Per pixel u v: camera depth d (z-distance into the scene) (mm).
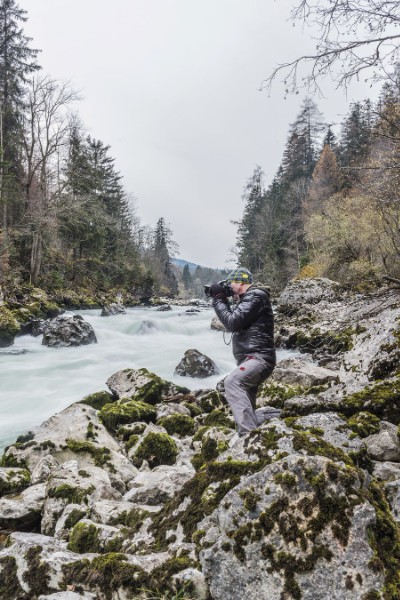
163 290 63031
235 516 2156
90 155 40125
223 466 2609
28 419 7430
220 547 2092
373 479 2605
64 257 35906
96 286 37906
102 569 2258
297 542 1979
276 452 2523
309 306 14453
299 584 1888
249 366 3404
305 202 35531
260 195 58219
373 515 2006
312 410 4203
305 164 52000
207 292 3662
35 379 10375
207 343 15781
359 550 1908
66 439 5113
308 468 2164
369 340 5836
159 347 14875
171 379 10008
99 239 35938
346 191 18625
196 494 2658
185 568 2162
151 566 2236
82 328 15453
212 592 2037
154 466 5008
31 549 2477
